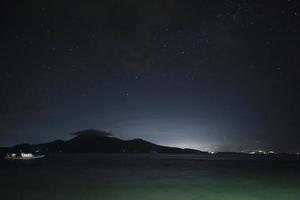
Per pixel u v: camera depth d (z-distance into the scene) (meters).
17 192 42.19
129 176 66.56
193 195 40.06
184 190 44.94
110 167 100.06
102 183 52.97
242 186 49.97
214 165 121.75
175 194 41.03
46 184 51.12
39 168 92.62
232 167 107.69
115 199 37.03
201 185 50.75
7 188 46.00
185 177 65.56
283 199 37.28
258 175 71.31
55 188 46.25
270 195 40.28
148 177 64.44
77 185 49.84
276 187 48.50
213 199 36.94
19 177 63.41
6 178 60.94
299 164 137.12
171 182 55.41
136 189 45.31
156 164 125.56
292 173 78.19
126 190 44.50
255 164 134.75
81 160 164.75
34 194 40.50
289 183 54.00
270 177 65.75
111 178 62.03
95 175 68.75
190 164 128.62
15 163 124.69
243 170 90.88
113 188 46.75
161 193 41.69
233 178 63.50
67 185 49.75
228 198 37.91
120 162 141.50
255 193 42.00
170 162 148.50
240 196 39.53
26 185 49.91
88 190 44.19
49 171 80.06
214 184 52.28
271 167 108.69
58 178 61.38
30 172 77.06
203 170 88.50
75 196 38.81
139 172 78.31
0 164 116.75
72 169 88.38
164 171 83.19
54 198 37.50
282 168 101.88
